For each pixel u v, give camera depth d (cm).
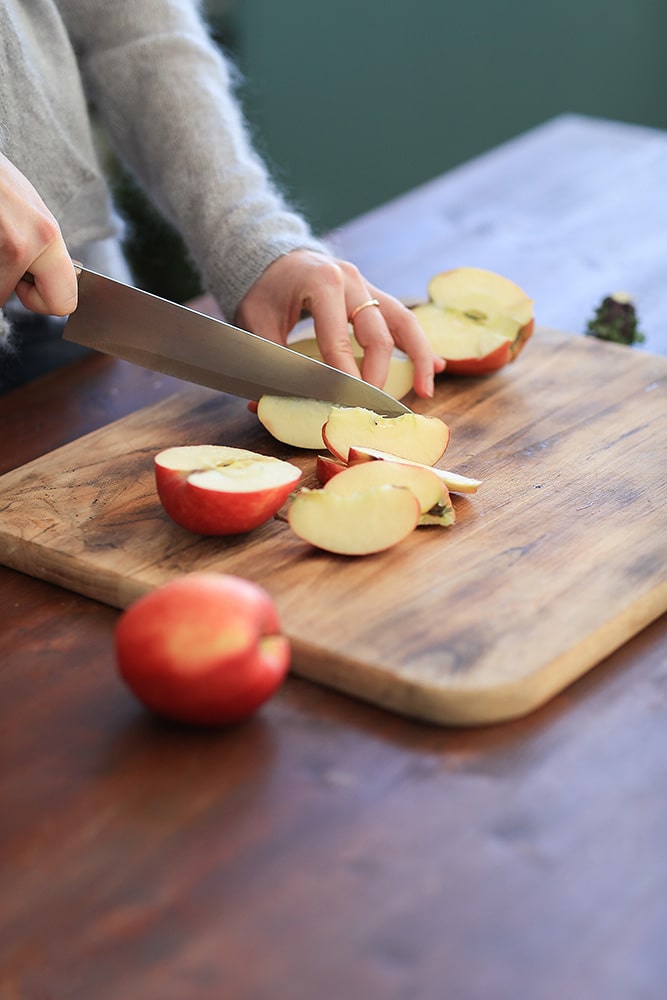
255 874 91
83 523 111
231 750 97
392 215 165
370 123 334
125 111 138
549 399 126
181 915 89
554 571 106
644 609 104
